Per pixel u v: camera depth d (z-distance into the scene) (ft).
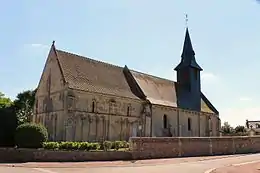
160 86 153.89
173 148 101.40
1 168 61.11
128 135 124.16
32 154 77.41
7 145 90.43
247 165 72.69
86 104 110.83
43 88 120.06
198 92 173.58
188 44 176.86
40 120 118.21
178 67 175.73
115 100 121.60
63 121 104.99
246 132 235.81
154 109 136.05
